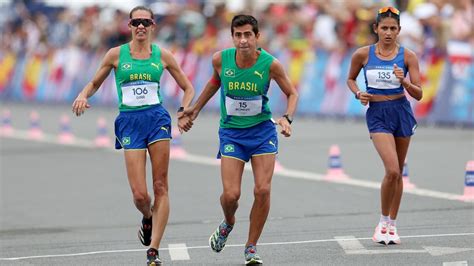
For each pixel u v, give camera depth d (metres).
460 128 61.53
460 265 26.11
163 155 27.23
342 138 59.06
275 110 73.94
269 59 26.81
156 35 85.38
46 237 34.12
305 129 64.44
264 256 28.42
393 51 29.39
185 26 83.12
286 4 75.69
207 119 75.06
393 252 28.23
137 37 27.30
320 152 53.28
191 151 56.09
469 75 61.31
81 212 39.16
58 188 45.66
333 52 70.44
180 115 27.98
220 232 27.66
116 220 37.06
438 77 62.91
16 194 44.50
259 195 26.72
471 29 62.62
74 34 95.75
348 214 35.56
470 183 37.88
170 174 47.72
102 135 64.25
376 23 29.36
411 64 29.28
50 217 38.41
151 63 27.36
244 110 26.92
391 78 29.22
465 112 61.50
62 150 60.41
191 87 28.16
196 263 27.97
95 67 91.56
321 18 71.69
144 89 27.23
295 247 29.70
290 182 43.66
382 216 29.64
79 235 34.19
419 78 29.22
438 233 31.00
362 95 29.08
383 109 29.45
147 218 27.89
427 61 63.41
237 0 81.06
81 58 93.75
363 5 69.69
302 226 33.44
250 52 26.55
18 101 102.75
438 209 35.53
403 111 29.50
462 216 33.94
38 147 62.62
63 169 51.94
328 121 69.50
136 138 27.23
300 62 73.25
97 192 44.00
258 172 26.95
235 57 26.89
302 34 73.62
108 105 90.06
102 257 29.56
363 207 36.97
